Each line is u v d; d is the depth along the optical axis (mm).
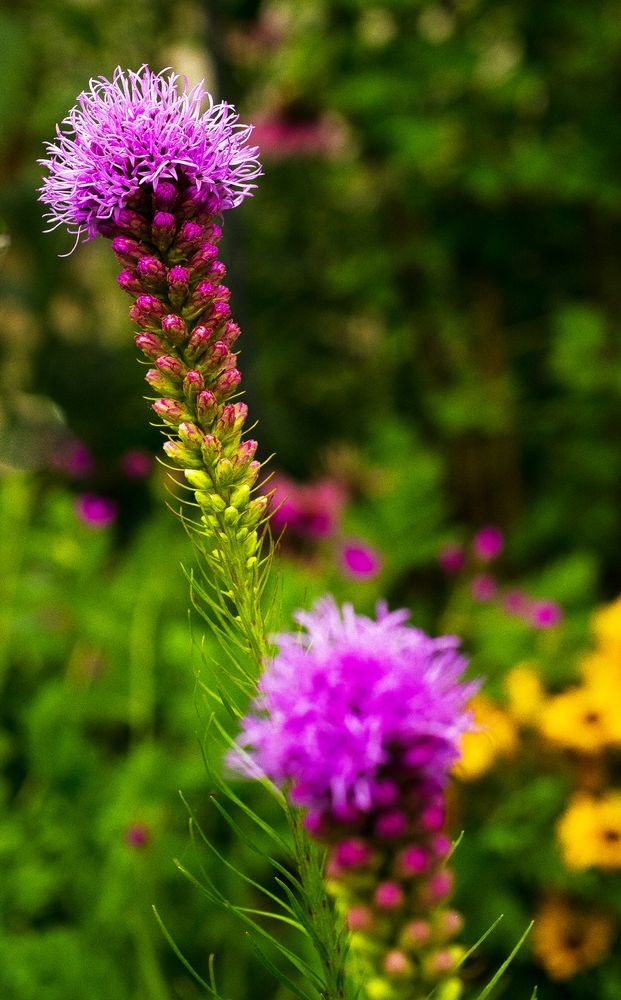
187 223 542
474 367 1895
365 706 489
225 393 555
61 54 1580
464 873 879
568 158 1694
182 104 544
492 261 1857
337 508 1260
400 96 1608
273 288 1911
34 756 917
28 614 1118
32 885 839
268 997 867
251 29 1597
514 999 881
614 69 1752
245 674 543
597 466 1757
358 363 2027
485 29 1821
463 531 1602
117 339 1646
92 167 542
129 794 866
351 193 1964
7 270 1448
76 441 1385
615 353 1737
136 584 1122
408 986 513
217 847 901
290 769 490
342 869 505
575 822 878
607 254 1867
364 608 1129
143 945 783
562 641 1150
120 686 1053
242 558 548
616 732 916
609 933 882
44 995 777
